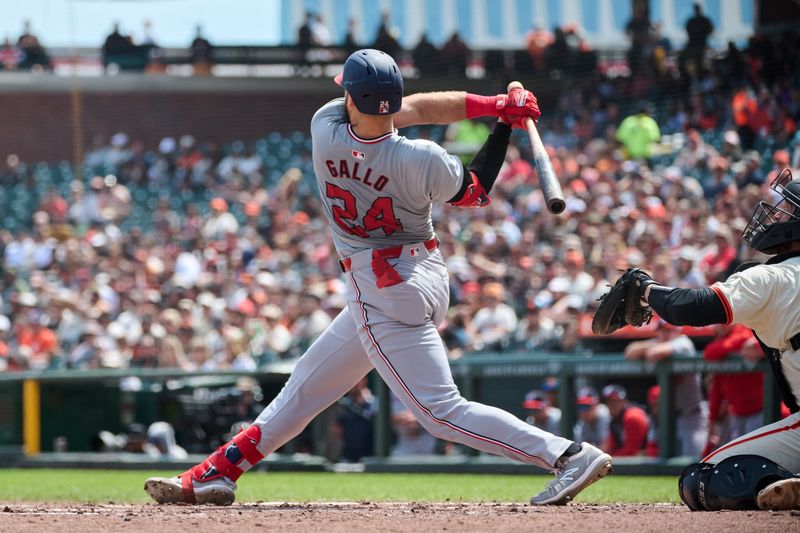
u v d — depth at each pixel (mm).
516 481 26562
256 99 85188
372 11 84250
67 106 86875
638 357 28609
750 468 13727
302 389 15453
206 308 45281
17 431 35406
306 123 85125
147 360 40719
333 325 15328
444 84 72812
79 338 48312
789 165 45062
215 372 34062
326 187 14164
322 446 32562
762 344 14422
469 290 41312
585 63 66750
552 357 30172
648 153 55594
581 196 51531
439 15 81625
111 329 45656
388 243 14359
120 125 86562
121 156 81562
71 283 57625
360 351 15164
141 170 79062
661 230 44125
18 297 50688
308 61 84500
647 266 38531
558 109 66062
